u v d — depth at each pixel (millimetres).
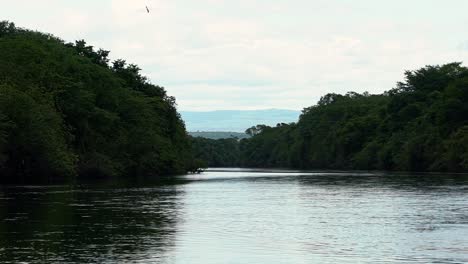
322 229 33062
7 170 82000
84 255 24609
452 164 133375
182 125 153875
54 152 82375
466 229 33031
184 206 46375
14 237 29078
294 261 23922
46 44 109125
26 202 47750
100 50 135875
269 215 40156
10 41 96438
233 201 52031
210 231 31922
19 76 85875
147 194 59781
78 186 74625
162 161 129000
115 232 31109
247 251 26062
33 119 79250
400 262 23656
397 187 72812
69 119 97375
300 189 71188
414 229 33031
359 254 25406
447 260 24000
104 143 106875
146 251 25719
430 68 177500
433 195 57938
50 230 31594
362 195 59281
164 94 146875
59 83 94250
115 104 112125
